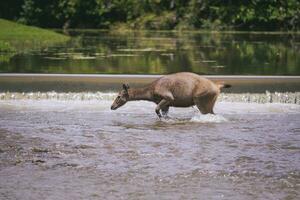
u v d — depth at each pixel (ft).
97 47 286.66
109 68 202.28
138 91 138.62
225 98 157.48
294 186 89.15
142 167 97.71
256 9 445.37
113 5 468.75
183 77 135.33
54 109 144.97
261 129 125.80
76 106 148.77
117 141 114.32
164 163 99.91
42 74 177.27
